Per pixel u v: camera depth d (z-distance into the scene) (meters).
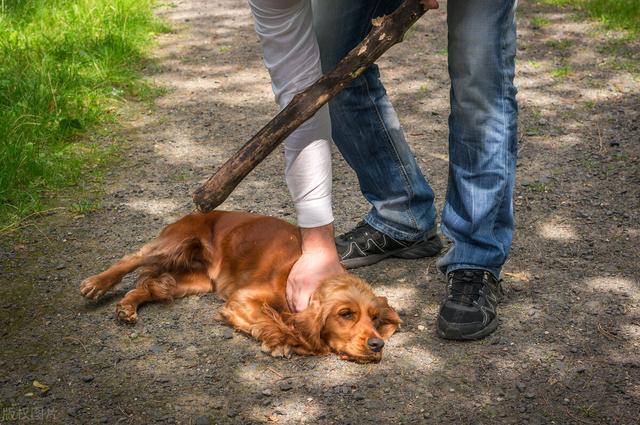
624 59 6.37
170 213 4.03
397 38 2.59
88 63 5.91
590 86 5.84
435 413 2.56
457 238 3.02
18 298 3.21
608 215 3.96
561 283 3.34
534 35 7.02
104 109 5.34
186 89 5.91
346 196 4.24
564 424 2.49
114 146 4.83
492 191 2.91
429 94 5.80
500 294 3.12
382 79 6.10
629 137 4.95
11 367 2.78
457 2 2.72
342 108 3.29
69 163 4.52
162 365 2.81
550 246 3.66
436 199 4.20
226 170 2.63
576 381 2.71
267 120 5.35
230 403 2.60
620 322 3.05
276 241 3.18
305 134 2.81
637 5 7.44
